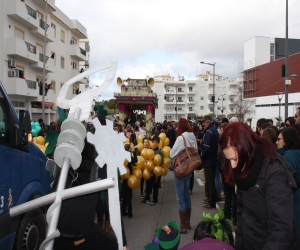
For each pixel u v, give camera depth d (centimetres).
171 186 893
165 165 696
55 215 190
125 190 604
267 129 452
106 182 196
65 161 213
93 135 230
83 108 244
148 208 674
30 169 364
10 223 315
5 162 310
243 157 200
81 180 252
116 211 212
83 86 4088
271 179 198
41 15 2711
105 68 282
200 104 7794
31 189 360
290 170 207
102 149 229
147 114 1938
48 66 2761
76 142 218
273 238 186
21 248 336
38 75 2712
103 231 268
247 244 218
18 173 335
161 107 7644
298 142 368
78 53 3434
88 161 254
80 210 240
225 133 210
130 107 2173
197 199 731
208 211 631
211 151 621
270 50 6425
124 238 250
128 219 599
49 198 201
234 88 7862
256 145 203
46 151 329
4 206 302
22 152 353
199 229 218
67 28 3322
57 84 3105
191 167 487
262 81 5706
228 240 217
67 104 254
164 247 284
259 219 207
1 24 2188
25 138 338
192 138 522
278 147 398
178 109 7731
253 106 5891
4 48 2225
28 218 352
